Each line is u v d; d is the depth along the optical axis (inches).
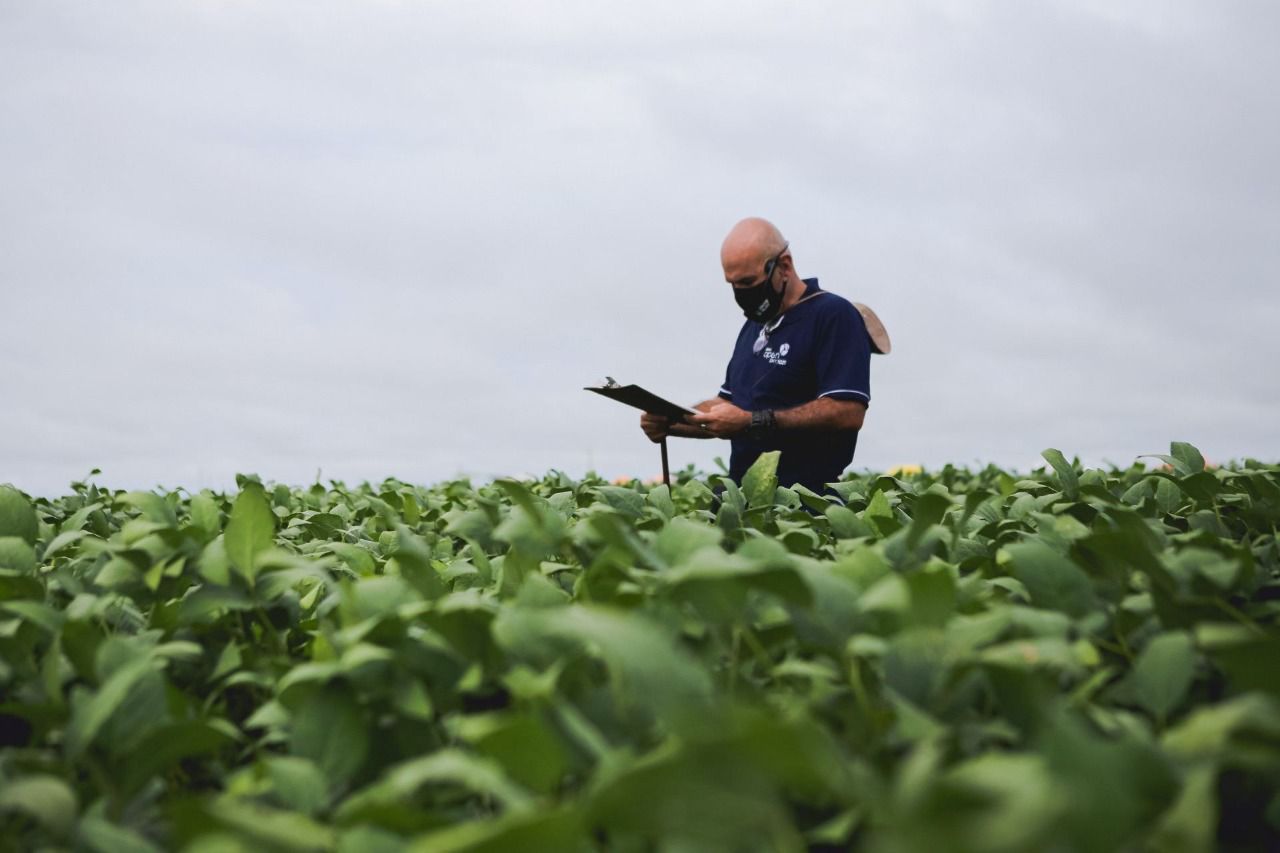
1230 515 112.7
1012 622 61.2
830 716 56.7
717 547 66.4
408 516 142.7
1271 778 46.4
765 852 36.5
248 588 76.7
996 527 100.9
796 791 41.6
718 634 63.8
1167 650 56.2
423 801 52.8
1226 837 48.9
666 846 36.5
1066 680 63.1
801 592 55.2
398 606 67.9
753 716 33.6
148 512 93.7
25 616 67.3
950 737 49.8
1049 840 34.9
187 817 41.8
